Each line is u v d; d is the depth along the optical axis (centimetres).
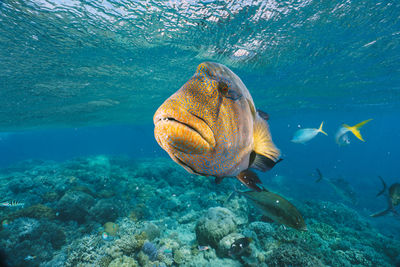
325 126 6425
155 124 52
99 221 891
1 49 880
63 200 902
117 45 966
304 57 1174
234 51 1084
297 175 3647
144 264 609
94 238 734
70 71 1183
